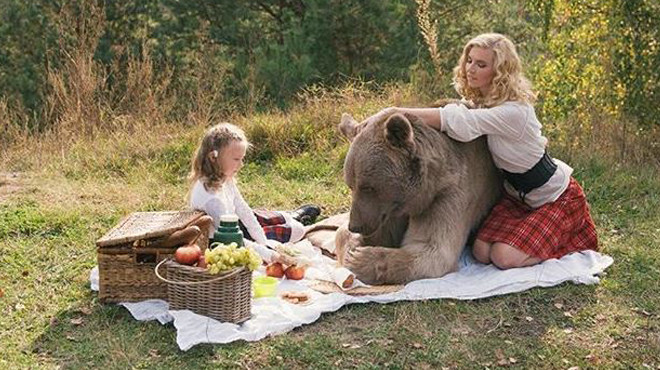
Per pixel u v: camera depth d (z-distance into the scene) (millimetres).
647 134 9492
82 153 9828
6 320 5340
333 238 6613
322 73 16734
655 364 4957
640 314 5566
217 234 5496
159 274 5387
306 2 16750
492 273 5875
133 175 8930
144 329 5172
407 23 16906
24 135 10977
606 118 9586
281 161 9289
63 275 6074
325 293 5609
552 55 10688
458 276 5801
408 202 5559
